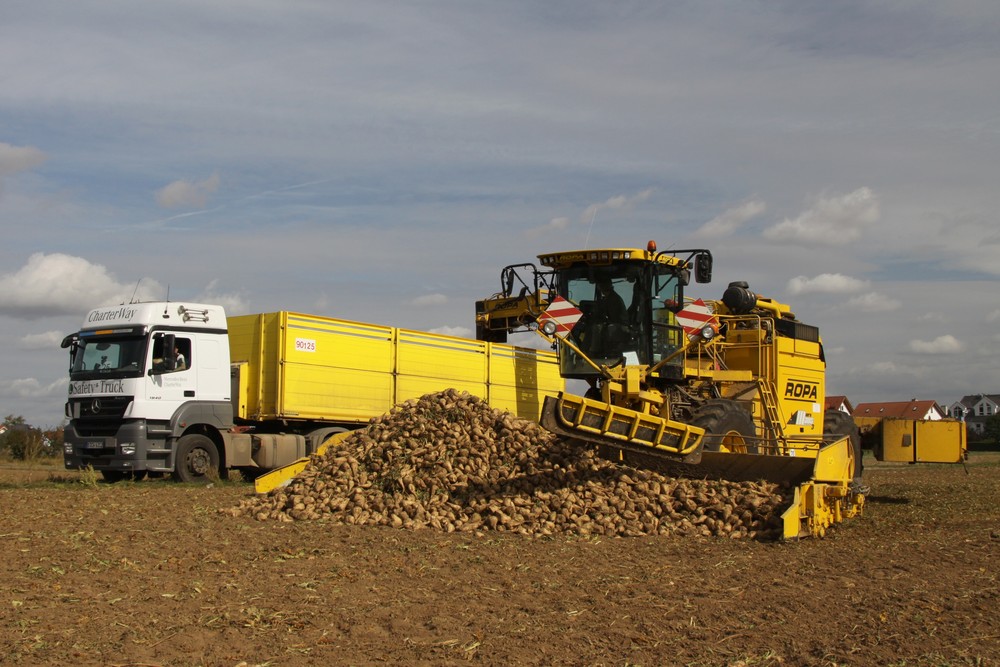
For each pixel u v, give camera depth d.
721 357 16.44
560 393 10.84
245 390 19.39
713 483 11.79
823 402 17.53
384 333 20.77
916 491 19.00
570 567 9.09
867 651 6.36
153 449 17.88
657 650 6.35
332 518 11.92
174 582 8.21
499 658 6.14
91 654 6.13
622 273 14.66
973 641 6.62
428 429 12.90
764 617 7.21
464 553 9.76
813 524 11.11
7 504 13.73
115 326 18.20
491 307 24.66
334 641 6.48
